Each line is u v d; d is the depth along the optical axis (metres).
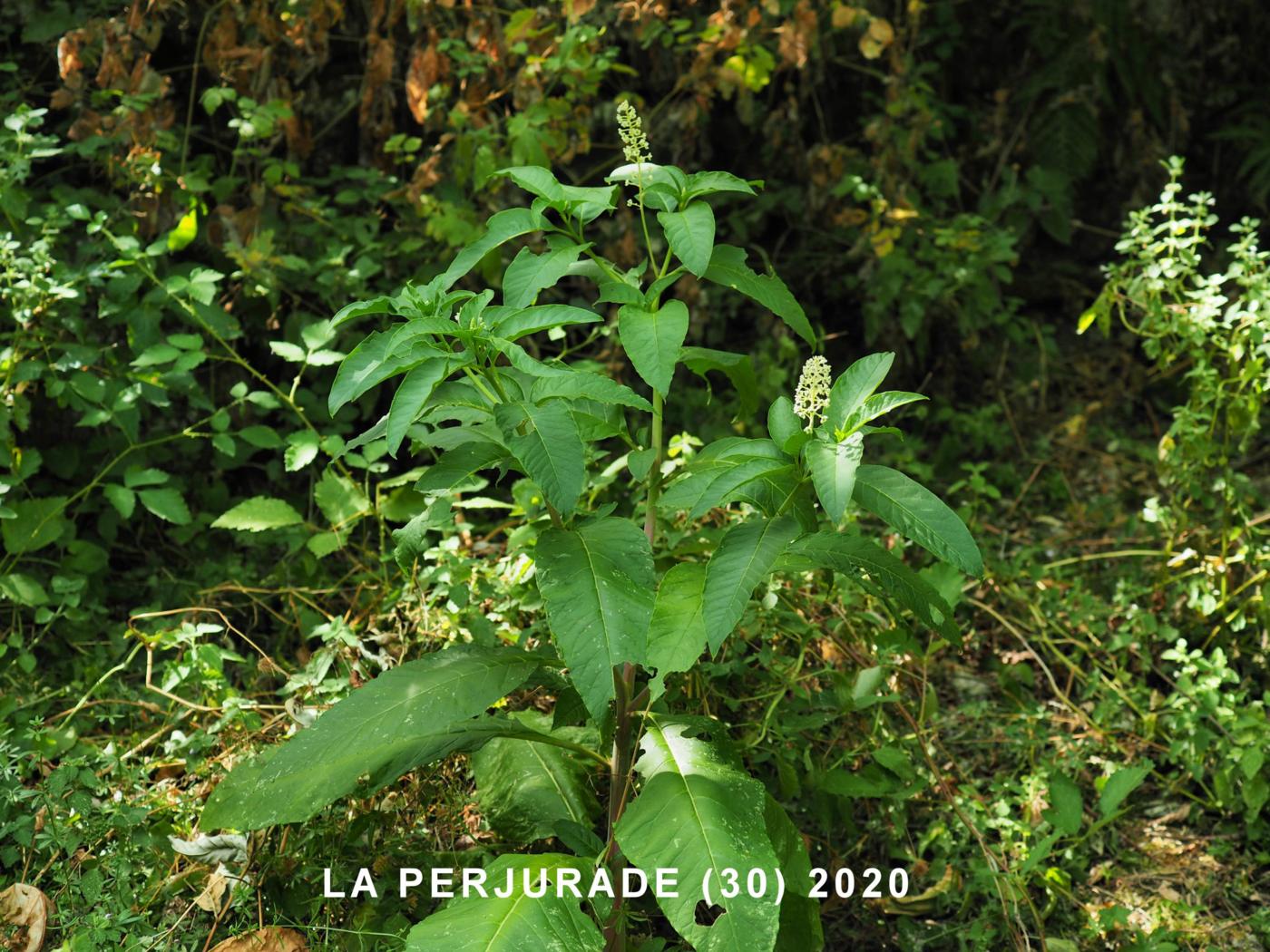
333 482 4.23
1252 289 4.06
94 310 4.69
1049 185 6.21
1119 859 3.77
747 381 3.22
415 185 4.81
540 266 2.82
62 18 4.87
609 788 3.47
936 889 3.58
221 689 3.64
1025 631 4.55
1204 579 4.23
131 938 2.97
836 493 2.42
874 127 5.48
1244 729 3.83
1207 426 4.30
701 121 5.52
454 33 5.02
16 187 4.40
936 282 5.43
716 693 3.60
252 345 4.90
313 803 2.89
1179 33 6.49
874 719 3.78
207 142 5.10
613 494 4.51
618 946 2.96
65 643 4.16
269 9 4.75
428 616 3.77
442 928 2.57
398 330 2.53
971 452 5.66
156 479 4.20
